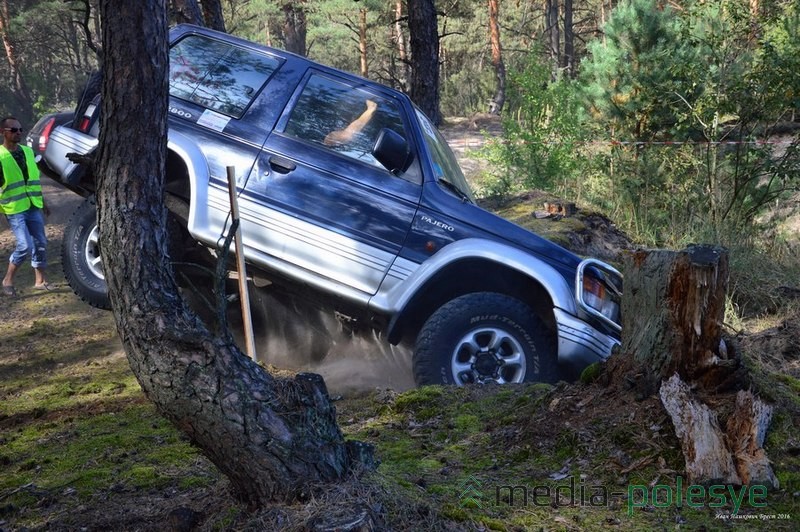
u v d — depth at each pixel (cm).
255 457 311
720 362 404
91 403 575
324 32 3719
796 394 464
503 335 570
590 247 1020
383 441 457
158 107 341
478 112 3553
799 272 1015
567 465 397
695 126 1216
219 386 312
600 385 443
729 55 1216
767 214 1280
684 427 387
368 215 586
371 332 634
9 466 456
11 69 3189
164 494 396
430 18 1152
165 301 326
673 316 411
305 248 582
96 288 664
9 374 698
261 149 591
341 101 614
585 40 4559
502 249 579
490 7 3681
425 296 611
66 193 1603
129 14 335
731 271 945
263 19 3681
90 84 636
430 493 368
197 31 634
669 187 1226
